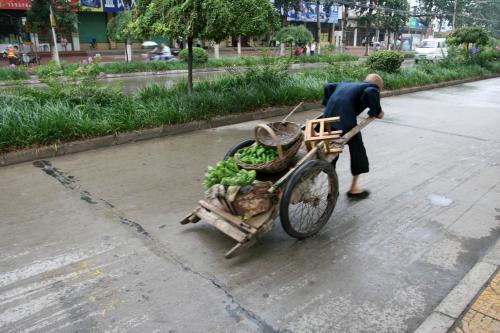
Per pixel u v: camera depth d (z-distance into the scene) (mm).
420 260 3621
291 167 3859
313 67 25359
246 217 3555
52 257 3594
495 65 22016
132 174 5633
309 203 3998
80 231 4051
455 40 21641
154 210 4535
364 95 4387
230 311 2951
